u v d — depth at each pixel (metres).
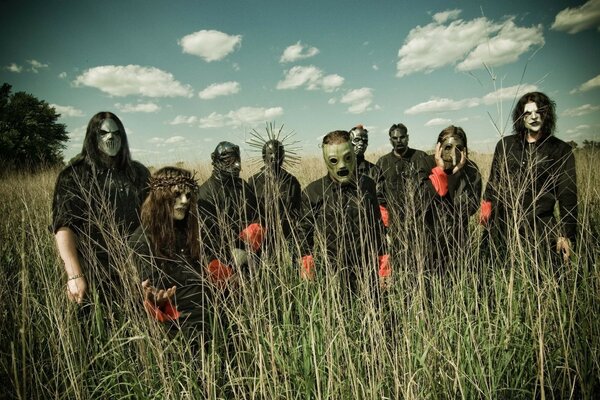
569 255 2.68
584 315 2.33
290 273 2.62
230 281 2.27
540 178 2.88
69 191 2.36
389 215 3.06
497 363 2.19
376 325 2.02
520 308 2.52
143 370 2.12
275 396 1.90
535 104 2.88
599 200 3.25
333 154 2.56
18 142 16.25
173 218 2.15
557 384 2.18
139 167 2.72
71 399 2.05
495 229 3.00
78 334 2.19
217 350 2.22
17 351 2.09
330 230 2.66
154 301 2.06
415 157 4.25
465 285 2.53
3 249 3.12
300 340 2.29
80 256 2.45
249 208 2.93
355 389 1.90
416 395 1.88
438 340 2.17
